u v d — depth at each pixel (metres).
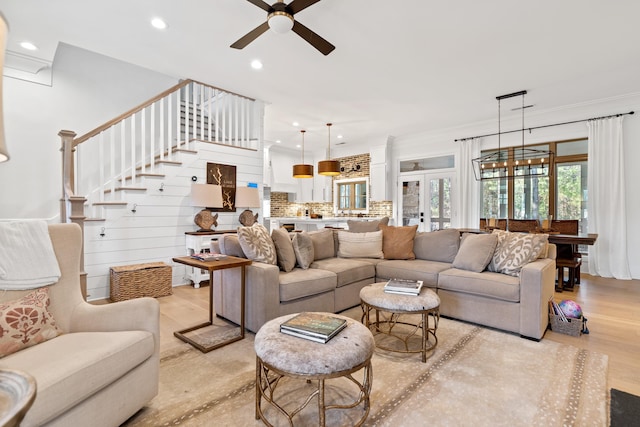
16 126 4.19
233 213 5.05
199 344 2.50
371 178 8.10
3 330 1.37
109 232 3.88
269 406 1.73
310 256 3.37
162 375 2.06
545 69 4.10
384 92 4.91
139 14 2.96
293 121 6.54
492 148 6.42
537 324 2.61
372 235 4.00
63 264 1.79
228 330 2.84
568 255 4.50
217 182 4.83
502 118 6.19
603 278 4.99
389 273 3.55
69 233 1.87
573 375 2.06
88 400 1.32
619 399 1.80
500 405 1.75
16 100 4.18
